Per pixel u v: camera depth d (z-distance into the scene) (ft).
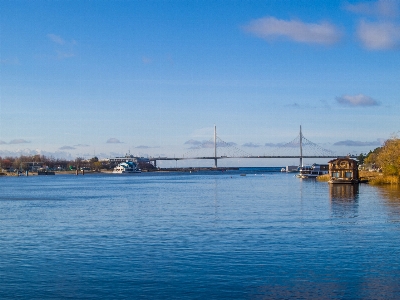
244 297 111.34
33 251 162.09
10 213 284.41
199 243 171.53
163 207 313.94
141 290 117.19
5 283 124.36
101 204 347.15
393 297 110.11
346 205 300.81
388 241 171.63
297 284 119.96
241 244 168.45
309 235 185.37
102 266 139.74
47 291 117.80
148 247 165.78
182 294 113.91
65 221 241.55
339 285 118.73
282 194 426.92
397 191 418.51
